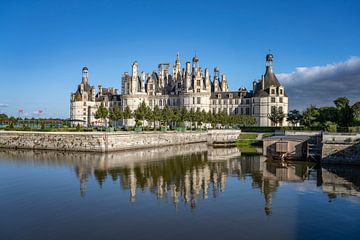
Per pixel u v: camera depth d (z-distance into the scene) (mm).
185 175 53469
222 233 28297
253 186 45875
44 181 47719
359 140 66375
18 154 79875
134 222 30781
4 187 43938
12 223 30266
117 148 87688
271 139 76312
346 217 32625
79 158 72500
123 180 48750
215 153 87188
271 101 161500
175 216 32531
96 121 178000
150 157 76000
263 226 30031
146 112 119312
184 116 131125
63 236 27359
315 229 29422
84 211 33781
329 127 85562
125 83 184000
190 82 174750
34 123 135500
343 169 60656
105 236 27406
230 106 177000
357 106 104625
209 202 37500
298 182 48875
